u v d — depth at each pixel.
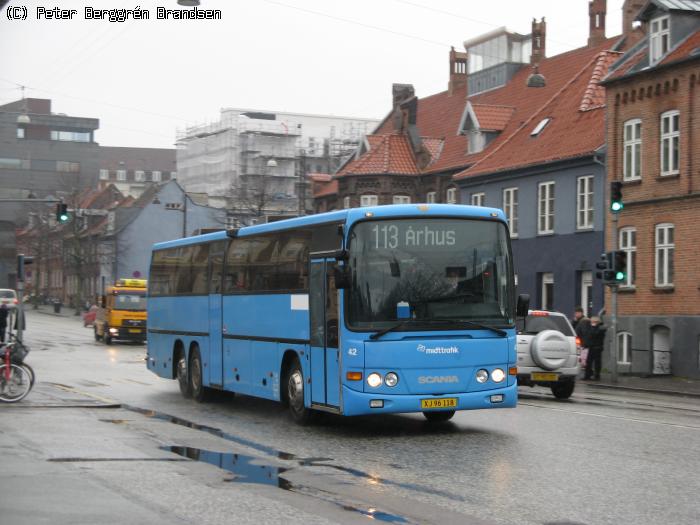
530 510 11.65
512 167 52.97
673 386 34.97
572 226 48.88
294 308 20.27
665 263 41.44
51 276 146.62
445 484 13.37
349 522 10.86
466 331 18.31
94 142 183.50
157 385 30.84
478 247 18.64
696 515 11.38
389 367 17.89
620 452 16.20
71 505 11.30
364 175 69.25
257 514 11.19
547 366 27.58
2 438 17.22
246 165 177.75
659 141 41.97
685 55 40.41
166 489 12.58
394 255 18.20
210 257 25.17
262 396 21.86
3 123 178.25
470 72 73.12
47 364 40.94
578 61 62.75
